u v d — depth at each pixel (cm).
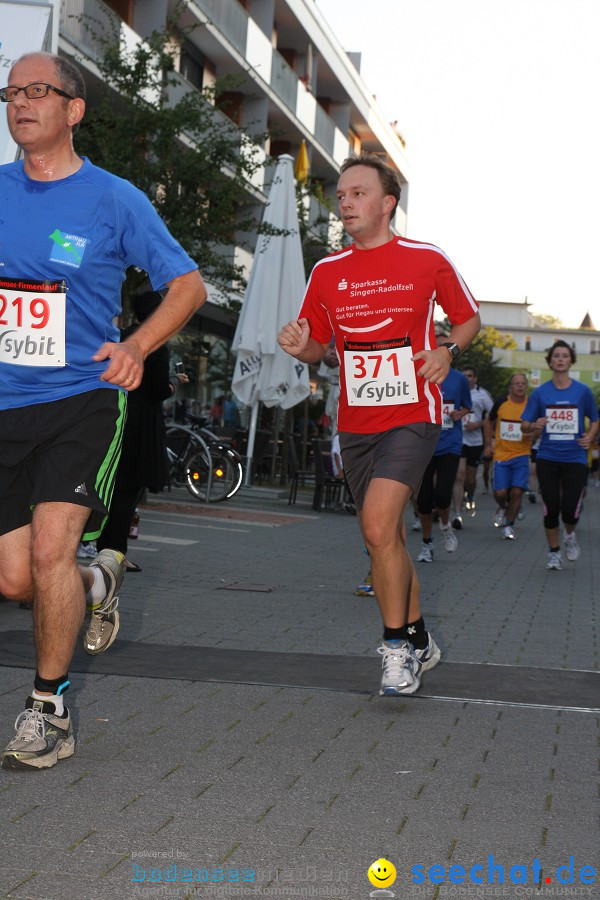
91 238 407
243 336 2020
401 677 520
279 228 2036
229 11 3188
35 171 411
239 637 677
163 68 1805
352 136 5138
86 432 404
